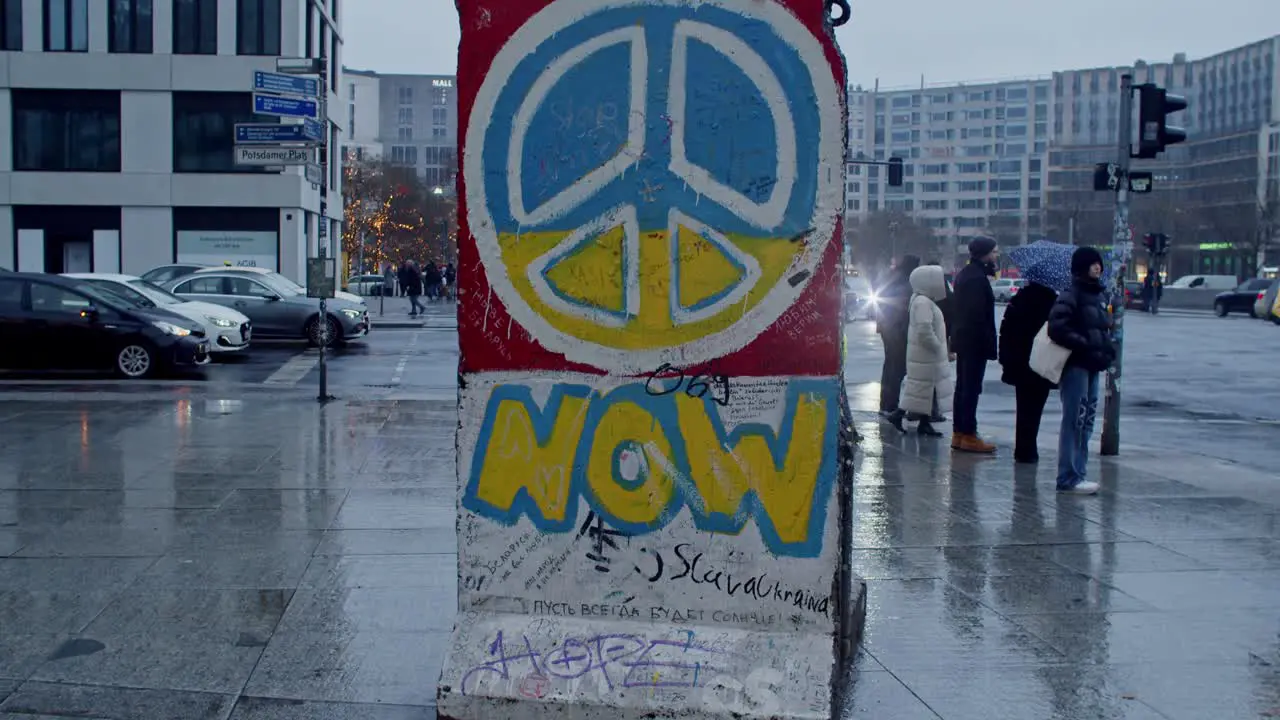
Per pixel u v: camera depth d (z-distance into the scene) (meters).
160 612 5.55
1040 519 7.87
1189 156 141.12
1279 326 40.09
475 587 4.31
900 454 10.70
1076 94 152.25
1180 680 4.83
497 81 4.20
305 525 7.39
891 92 190.88
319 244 47.16
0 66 40.56
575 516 4.23
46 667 4.80
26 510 7.79
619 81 4.12
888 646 5.20
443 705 4.15
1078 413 8.77
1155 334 34.84
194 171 41.69
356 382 17.81
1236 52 134.75
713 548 4.16
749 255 4.08
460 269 4.28
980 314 10.67
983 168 185.25
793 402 4.10
